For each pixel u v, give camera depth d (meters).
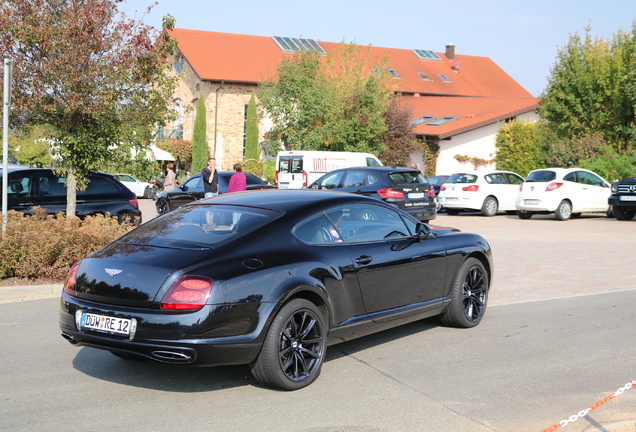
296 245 5.01
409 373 5.21
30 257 8.45
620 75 27.44
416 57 55.47
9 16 10.32
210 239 4.82
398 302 5.84
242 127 42.91
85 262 4.88
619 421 4.15
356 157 22.88
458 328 6.77
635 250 13.05
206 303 4.34
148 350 4.38
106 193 12.48
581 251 12.88
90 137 11.15
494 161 36.69
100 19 10.59
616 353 5.81
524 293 8.70
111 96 10.73
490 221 20.16
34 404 4.44
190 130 43.47
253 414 4.29
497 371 5.27
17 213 9.52
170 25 11.68
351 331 5.36
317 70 32.84
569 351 5.87
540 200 20.36
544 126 30.62
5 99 8.88
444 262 6.38
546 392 4.76
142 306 4.41
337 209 5.52
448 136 36.88
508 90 55.84
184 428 4.04
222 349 4.39
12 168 12.16
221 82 41.94
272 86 32.84
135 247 4.85
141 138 12.11
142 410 4.35
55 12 10.62
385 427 4.08
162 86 11.93
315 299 5.04
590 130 28.23
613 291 8.81
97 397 4.60
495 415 4.30
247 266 4.60
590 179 21.14
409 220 6.27
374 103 34.91
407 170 15.70
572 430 4.01
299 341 4.85
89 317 4.63
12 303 7.67
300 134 31.75
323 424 4.12
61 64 10.28
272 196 5.59
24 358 5.53
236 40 45.69
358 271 5.36
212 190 15.93
